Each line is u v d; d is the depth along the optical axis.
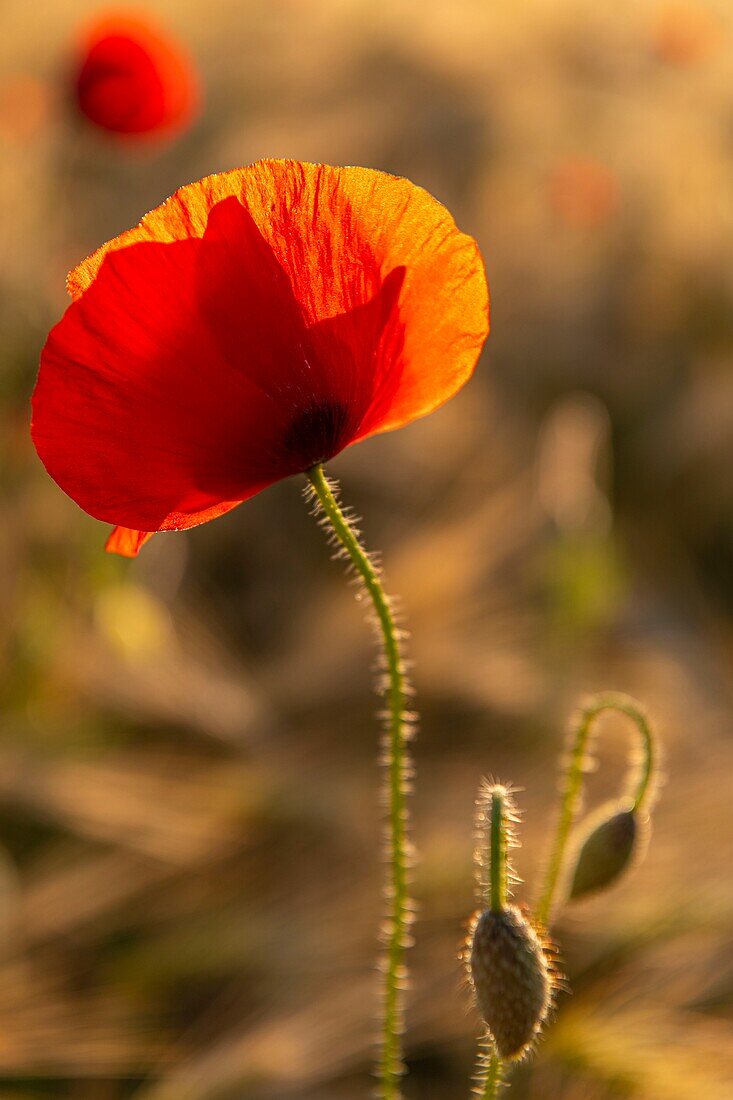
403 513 1.19
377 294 0.46
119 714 0.89
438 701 0.95
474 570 1.06
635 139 1.87
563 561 1.04
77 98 0.91
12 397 0.95
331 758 0.89
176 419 0.45
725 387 1.52
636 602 1.17
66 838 0.80
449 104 1.76
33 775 0.82
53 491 0.97
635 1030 0.72
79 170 1.29
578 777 0.51
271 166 0.45
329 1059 0.70
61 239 1.14
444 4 1.90
